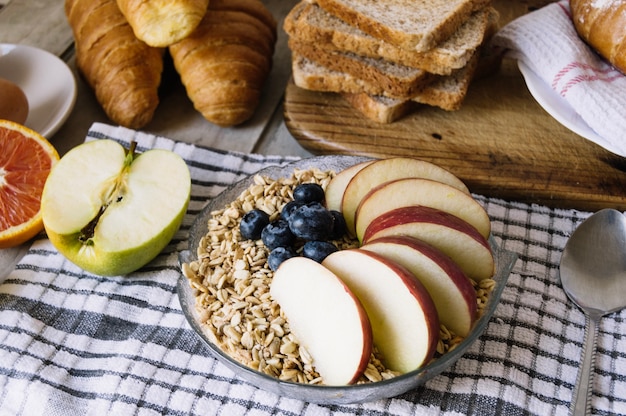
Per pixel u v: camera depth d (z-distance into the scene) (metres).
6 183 0.54
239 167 0.57
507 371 0.46
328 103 0.61
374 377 0.42
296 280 0.43
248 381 0.45
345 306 0.42
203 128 0.62
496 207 0.54
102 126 0.59
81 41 0.62
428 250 0.43
